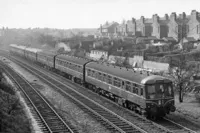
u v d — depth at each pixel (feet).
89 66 114.73
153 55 201.46
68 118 70.38
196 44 234.99
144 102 69.21
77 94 104.06
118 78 85.46
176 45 249.14
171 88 70.69
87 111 76.84
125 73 82.99
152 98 68.80
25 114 71.82
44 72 173.99
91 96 100.53
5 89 93.45
